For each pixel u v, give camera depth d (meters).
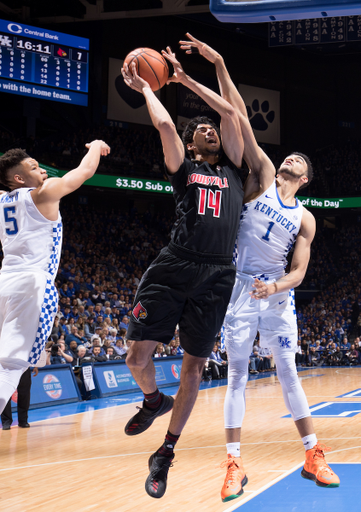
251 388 12.37
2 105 19.98
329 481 3.25
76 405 9.67
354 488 3.80
